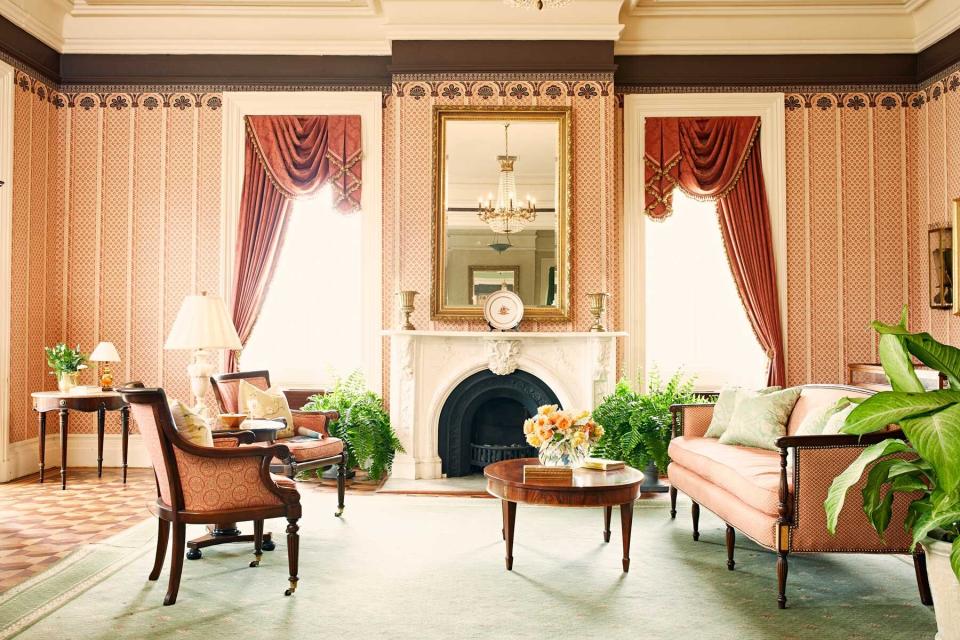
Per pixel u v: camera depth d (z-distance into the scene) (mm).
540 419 4039
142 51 6676
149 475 6180
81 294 6699
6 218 5941
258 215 6633
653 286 6852
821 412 3734
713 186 6582
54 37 6512
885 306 6613
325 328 6875
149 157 6719
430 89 6375
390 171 6594
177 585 3230
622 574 3686
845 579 3637
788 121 6660
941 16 6164
